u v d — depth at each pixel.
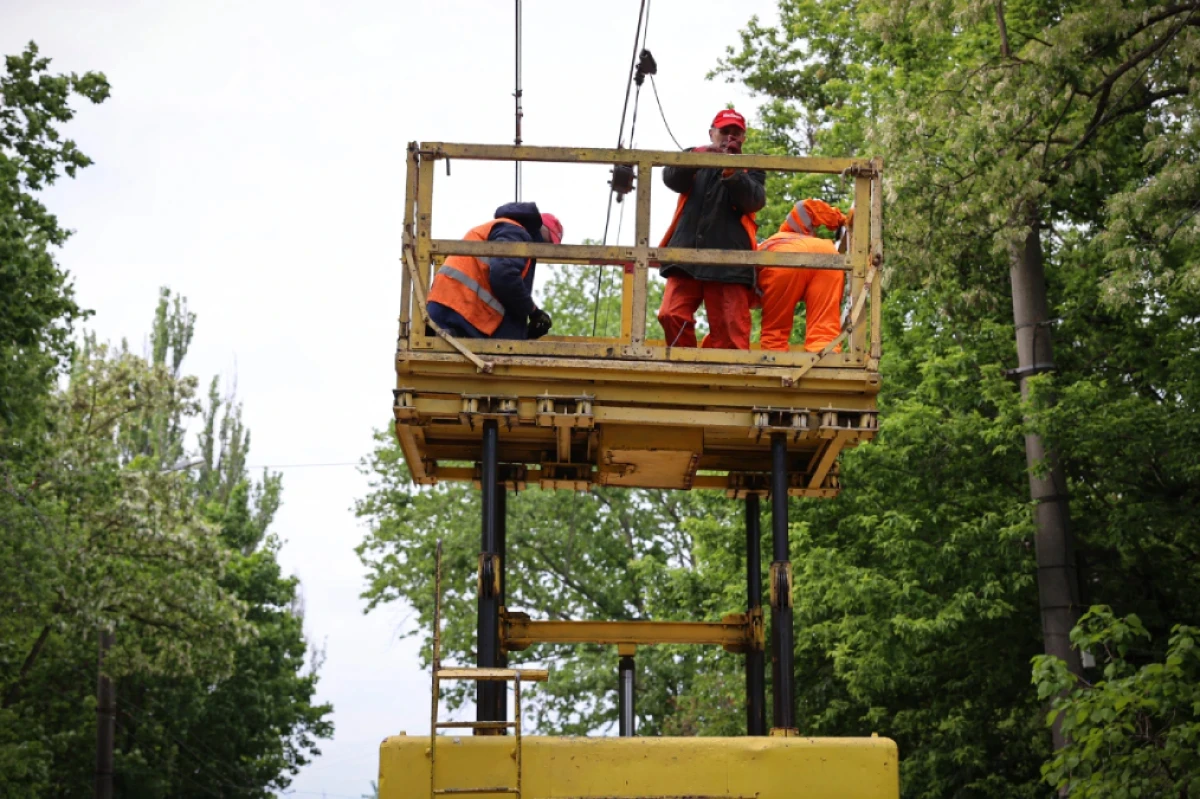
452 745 7.77
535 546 46.34
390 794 7.71
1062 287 24.89
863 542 24.30
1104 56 20.91
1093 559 23.23
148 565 36.59
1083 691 13.80
